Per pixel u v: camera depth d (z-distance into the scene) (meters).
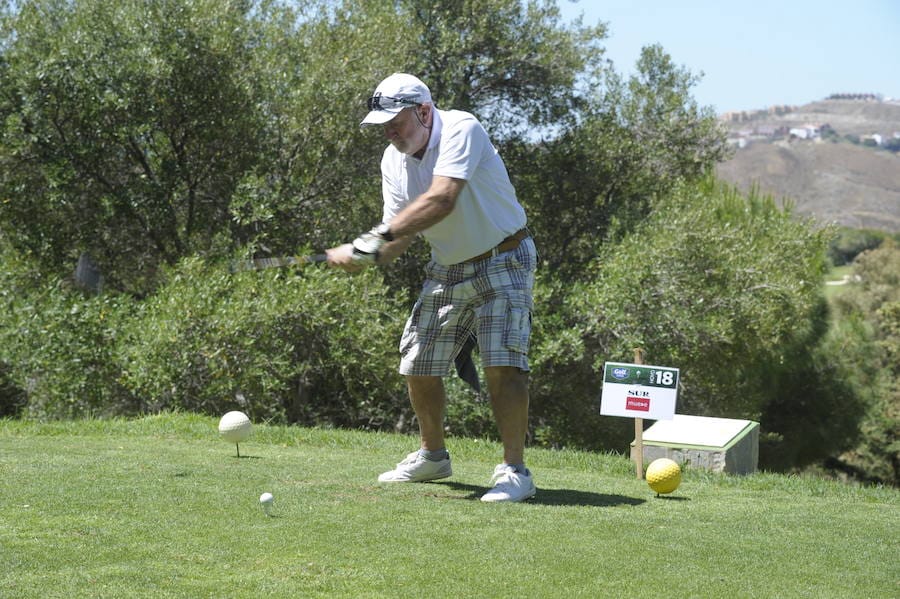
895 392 25.44
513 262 4.54
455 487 4.76
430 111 4.40
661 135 20.12
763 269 16.69
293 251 15.63
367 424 16.81
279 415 14.12
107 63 14.76
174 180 15.34
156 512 3.71
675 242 15.95
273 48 16.14
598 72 19.88
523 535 3.53
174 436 7.35
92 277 15.64
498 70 18.36
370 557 3.10
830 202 141.75
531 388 16.92
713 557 3.32
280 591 2.69
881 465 26.06
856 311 28.77
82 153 14.61
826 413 23.75
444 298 4.65
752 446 7.64
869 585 3.04
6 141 14.30
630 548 3.39
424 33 18.09
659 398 6.33
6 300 14.03
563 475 6.09
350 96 15.83
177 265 14.31
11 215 15.38
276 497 4.11
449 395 15.30
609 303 15.84
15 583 2.69
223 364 13.40
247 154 15.93
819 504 4.98
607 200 20.44
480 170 4.39
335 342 14.17
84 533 3.32
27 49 14.88
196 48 15.07
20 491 4.09
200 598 2.60
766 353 19.56
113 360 13.33
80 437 7.14
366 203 16.64
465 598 2.69
